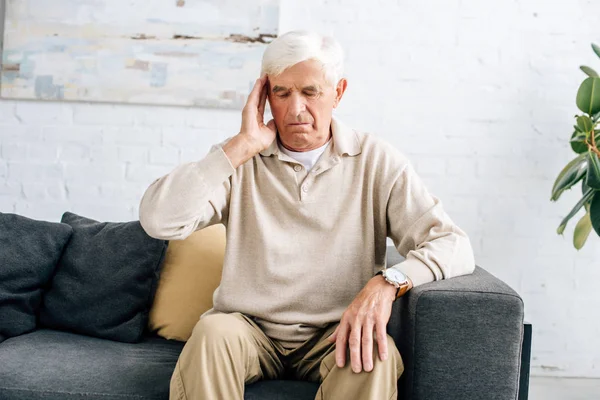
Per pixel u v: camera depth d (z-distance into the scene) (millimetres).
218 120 2760
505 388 1561
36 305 2158
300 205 1793
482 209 2779
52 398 1685
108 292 2096
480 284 1621
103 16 2715
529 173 2770
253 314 1769
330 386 1511
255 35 2707
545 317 2807
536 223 2781
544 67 2750
